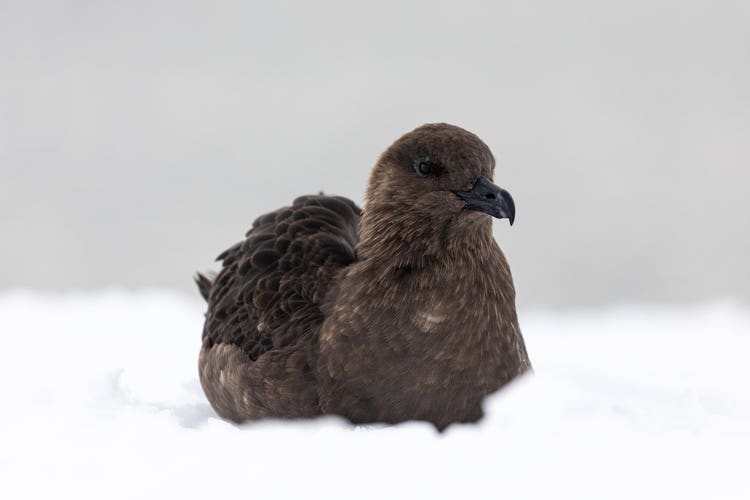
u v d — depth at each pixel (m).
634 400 10.18
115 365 12.79
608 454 8.53
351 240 10.69
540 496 7.83
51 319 16.09
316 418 9.56
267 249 10.59
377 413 9.40
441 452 8.55
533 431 8.94
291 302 9.91
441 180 9.34
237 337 10.21
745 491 7.90
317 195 11.47
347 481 8.06
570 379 10.64
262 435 9.00
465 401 9.38
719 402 10.95
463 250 9.36
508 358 9.52
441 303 9.25
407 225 9.41
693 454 8.55
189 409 10.99
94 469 8.45
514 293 9.74
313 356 9.51
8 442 9.14
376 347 9.30
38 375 12.10
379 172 9.77
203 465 8.41
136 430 9.37
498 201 9.17
